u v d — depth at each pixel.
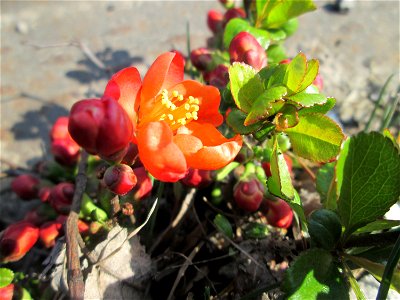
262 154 0.14
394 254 0.10
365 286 0.14
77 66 0.26
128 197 0.14
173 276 0.15
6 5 0.30
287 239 0.15
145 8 0.30
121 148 0.10
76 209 0.13
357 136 0.11
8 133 0.22
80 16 0.29
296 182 0.18
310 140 0.11
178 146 0.11
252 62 0.13
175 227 0.15
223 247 0.16
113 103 0.09
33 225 0.15
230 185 0.16
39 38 0.27
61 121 0.17
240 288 0.14
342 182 0.12
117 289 0.14
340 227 0.12
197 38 0.27
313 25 0.28
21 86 0.24
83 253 0.13
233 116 0.12
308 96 0.11
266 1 0.15
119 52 0.26
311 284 0.11
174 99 0.12
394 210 0.14
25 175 0.17
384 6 0.30
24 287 0.16
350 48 0.26
